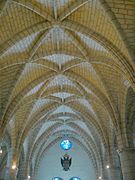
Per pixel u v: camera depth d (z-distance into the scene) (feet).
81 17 67.00
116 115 86.53
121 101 85.71
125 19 60.59
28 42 74.38
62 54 81.30
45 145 146.82
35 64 83.35
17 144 104.42
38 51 79.00
